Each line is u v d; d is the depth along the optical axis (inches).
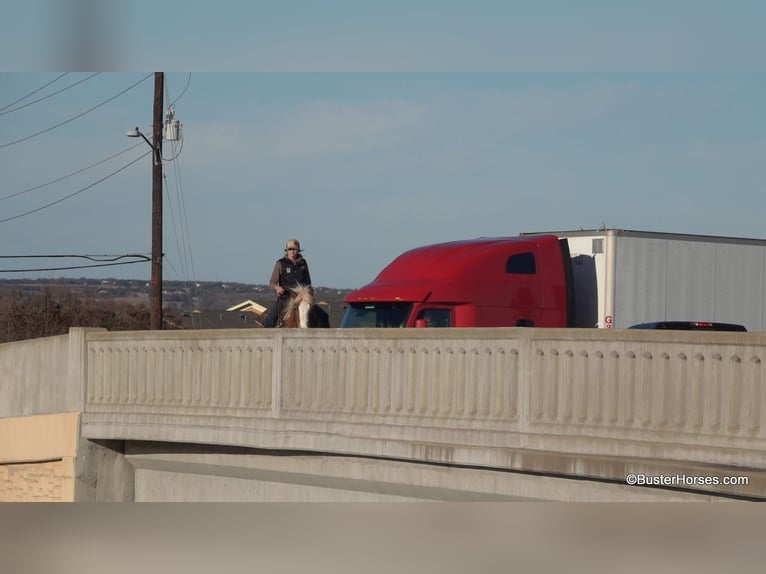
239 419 971.9
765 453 617.9
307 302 1079.6
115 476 1149.7
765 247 1422.2
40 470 1218.6
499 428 768.3
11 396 1295.5
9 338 3435.0
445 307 1186.6
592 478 689.6
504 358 768.3
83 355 1159.0
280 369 939.3
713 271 1378.0
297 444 911.0
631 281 1314.0
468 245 1256.2
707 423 649.6
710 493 629.9
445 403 805.9
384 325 1192.8
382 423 847.7
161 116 2054.6
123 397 1111.6
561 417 730.2
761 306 1421.0
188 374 1038.4
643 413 683.4
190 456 1065.5
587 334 719.1
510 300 1227.2
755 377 629.0
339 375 888.3
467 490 780.0
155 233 2054.6
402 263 1251.8
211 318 3656.5
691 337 661.3
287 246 1123.3
